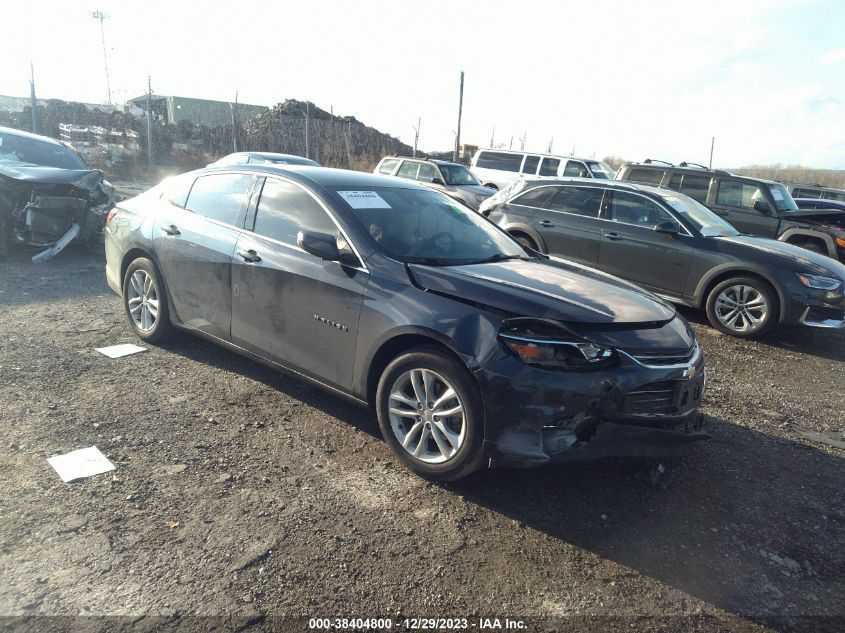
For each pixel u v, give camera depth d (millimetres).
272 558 2611
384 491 3209
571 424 2996
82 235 8719
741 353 6520
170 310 4871
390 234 3852
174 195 5000
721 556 2887
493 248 4297
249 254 4152
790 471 3803
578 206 8312
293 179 4207
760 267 6871
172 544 2645
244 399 4207
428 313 3244
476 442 3105
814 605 2600
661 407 3205
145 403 4031
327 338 3715
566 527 3020
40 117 22594
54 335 5246
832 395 5391
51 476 3078
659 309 3531
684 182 10945
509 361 2984
